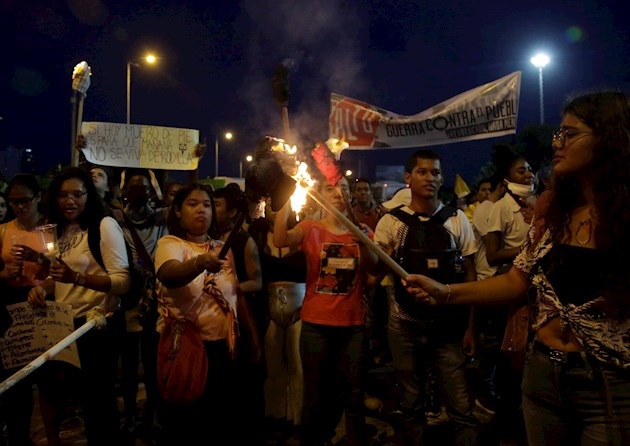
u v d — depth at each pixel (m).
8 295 3.74
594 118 2.01
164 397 3.24
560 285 2.07
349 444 3.81
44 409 3.61
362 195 6.41
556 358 2.09
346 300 3.77
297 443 4.22
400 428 4.47
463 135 5.75
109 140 5.32
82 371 3.45
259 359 3.66
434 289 2.50
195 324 3.30
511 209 4.45
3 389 2.54
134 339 4.49
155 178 5.96
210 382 3.32
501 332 4.66
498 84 5.68
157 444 4.16
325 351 3.81
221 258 2.98
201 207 3.44
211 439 3.39
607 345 1.97
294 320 4.50
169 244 3.30
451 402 3.52
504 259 4.36
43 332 3.44
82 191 3.51
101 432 3.50
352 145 5.89
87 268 3.48
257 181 2.96
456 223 3.72
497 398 4.81
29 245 3.73
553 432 2.15
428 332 3.53
